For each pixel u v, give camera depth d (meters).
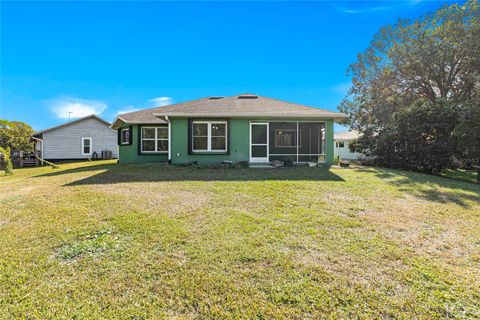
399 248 3.29
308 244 3.37
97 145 23.91
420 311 2.16
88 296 2.34
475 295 2.36
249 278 2.61
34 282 2.53
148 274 2.67
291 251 3.18
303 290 2.42
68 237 3.55
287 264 2.87
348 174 9.49
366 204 5.34
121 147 16.19
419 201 5.68
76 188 6.76
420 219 4.43
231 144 12.34
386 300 2.29
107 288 2.45
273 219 4.32
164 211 4.70
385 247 3.31
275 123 13.66
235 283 2.53
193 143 12.38
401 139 13.38
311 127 15.17
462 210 5.01
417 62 18.31
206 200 5.50
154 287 2.47
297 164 12.55
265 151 12.55
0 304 2.22
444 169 12.95
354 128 23.73
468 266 2.87
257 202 5.37
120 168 11.27
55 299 2.29
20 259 2.96
